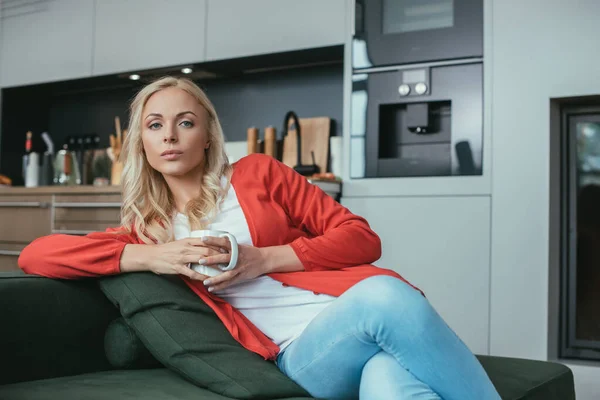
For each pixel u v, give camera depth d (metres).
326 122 3.58
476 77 2.94
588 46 2.74
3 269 4.01
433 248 2.96
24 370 1.35
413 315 1.12
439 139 3.11
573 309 2.93
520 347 2.79
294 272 1.46
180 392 1.24
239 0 3.56
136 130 1.56
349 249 1.48
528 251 2.79
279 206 1.56
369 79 3.17
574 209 2.94
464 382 1.12
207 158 1.58
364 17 3.20
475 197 2.90
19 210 3.96
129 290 1.39
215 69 3.87
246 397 1.22
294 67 3.85
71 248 1.42
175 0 3.76
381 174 3.12
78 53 4.08
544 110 2.80
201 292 1.46
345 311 1.20
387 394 1.10
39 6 4.24
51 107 4.71
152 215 1.56
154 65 3.82
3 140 4.38
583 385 2.68
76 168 4.28
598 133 2.90
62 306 1.42
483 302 2.86
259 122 3.96
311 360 1.28
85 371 1.48
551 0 2.81
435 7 3.04
